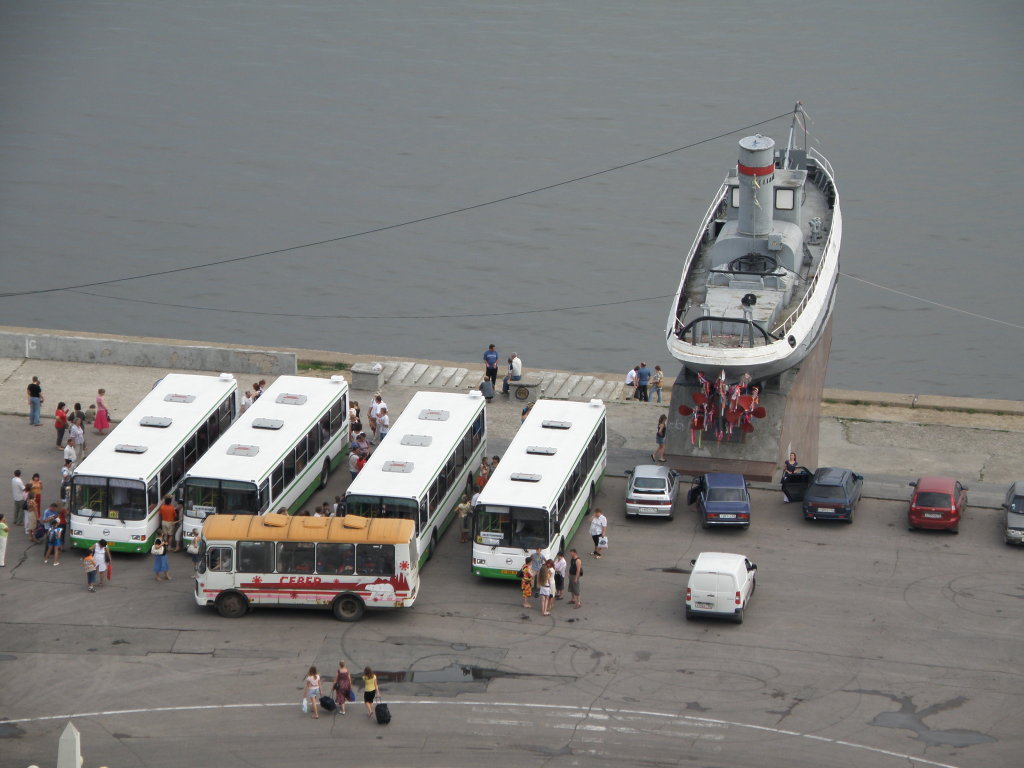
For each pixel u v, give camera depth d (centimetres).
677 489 10194
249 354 12644
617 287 19488
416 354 17812
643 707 7650
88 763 7169
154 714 7612
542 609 8675
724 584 8375
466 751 7250
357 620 8606
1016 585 8994
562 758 7194
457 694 7781
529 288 19538
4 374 12481
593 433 10025
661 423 10906
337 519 8575
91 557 8938
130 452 9581
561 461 9475
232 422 10750
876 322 18312
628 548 9569
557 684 7881
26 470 10700
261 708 7662
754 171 11062
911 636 8375
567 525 9350
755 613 8662
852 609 8700
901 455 11588
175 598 8906
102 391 11231
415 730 7431
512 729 7444
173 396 10412
